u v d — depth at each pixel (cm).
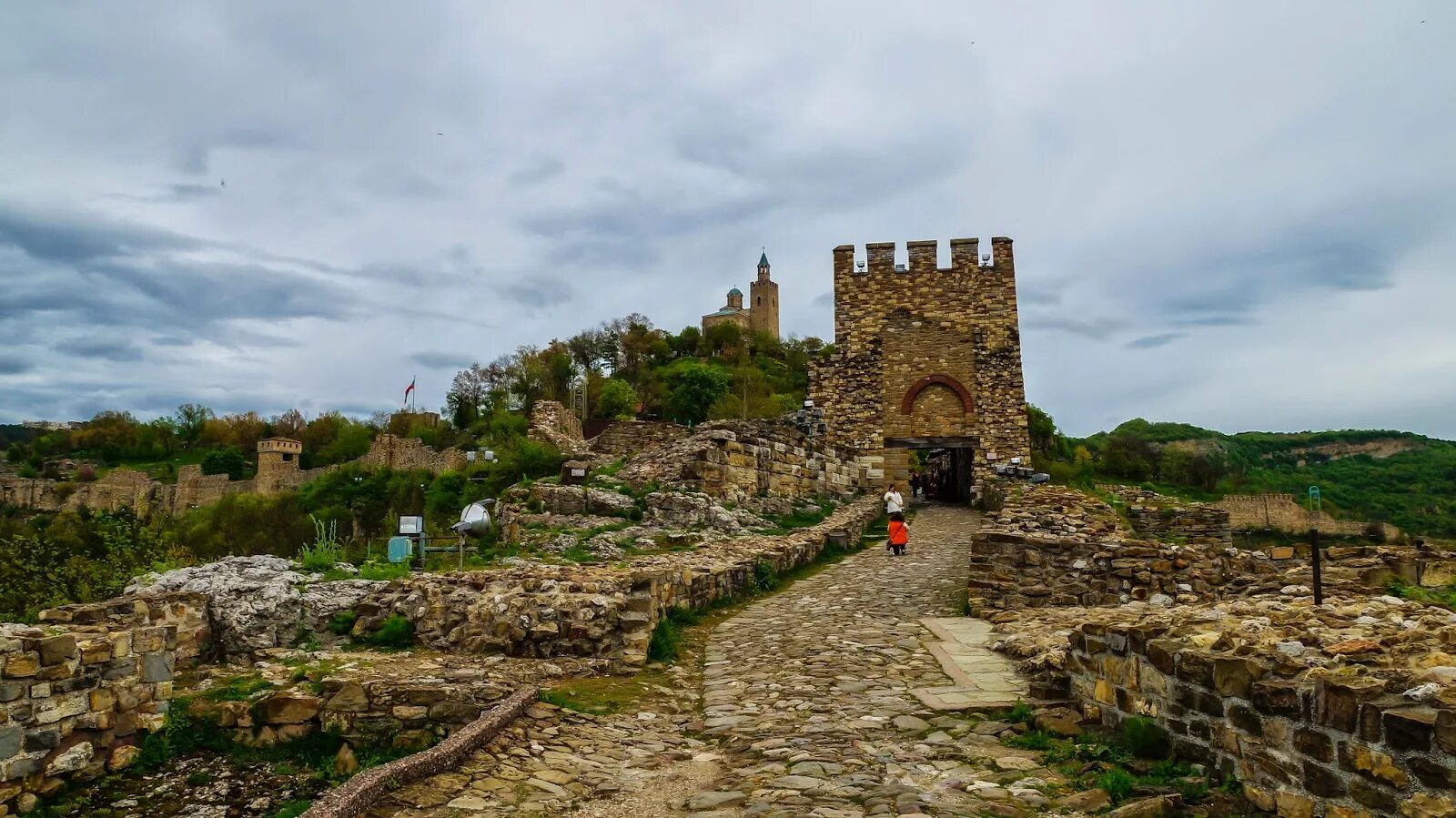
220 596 1209
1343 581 1240
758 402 7125
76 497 9869
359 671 1020
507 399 8744
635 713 950
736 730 884
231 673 1049
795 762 760
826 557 2267
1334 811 518
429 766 718
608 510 2422
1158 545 1384
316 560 1479
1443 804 451
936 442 4088
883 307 4212
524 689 957
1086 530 2003
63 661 803
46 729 785
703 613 1534
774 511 2830
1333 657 592
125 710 854
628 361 10631
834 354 4234
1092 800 620
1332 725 523
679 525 2362
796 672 1105
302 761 888
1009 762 734
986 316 4141
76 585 2550
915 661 1129
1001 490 3014
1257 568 1340
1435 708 471
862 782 702
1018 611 1375
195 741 902
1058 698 879
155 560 2828
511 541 2097
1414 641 619
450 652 1172
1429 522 3528
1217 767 630
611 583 1242
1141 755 697
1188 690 665
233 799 817
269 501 6356
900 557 2192
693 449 2742
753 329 13138
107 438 12756
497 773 742
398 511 4578
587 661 1123
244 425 12656
